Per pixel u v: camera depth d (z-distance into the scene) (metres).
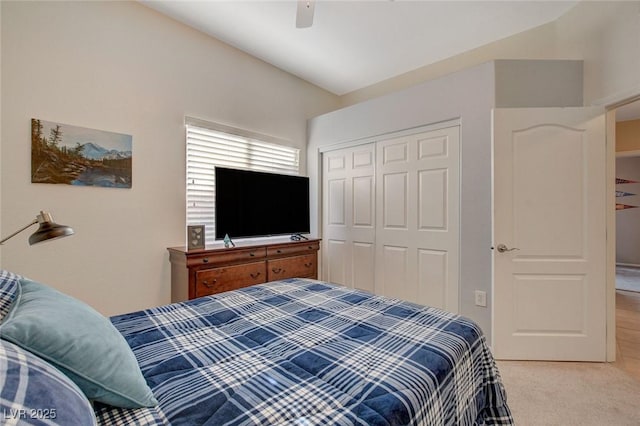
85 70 2.20
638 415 1.64
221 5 2.48
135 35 2.44
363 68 3.62
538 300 2.27
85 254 2.21
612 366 2.16
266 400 0.81
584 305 2.22
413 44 3.08
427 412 0.87
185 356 1.06
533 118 2.27
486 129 2.45
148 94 2.52
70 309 0.87
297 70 3.67
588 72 2.36
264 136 3.46
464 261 2.59
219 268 2.61
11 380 0.53
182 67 2.73
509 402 1.76
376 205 3.36
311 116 4.05
